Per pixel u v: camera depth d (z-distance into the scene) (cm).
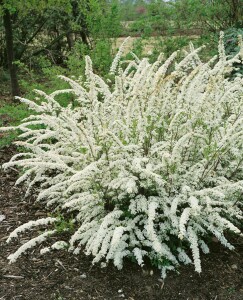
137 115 397
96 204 386
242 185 387
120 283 353
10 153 586
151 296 342
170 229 372
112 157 371
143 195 375
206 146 375
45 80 1009
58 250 391
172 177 373
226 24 920
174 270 360
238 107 408
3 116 732
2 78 1122
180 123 400
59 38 1132
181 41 812
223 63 430
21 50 1115
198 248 384
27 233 416
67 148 430
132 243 360
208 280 359
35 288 347
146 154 399
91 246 352
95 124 403
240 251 394
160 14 857
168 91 408
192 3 858
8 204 467
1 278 357
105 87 452
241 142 396
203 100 382
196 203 333
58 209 436
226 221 348
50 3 812
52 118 436
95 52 762
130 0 978
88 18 850
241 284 357
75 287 348
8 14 832
